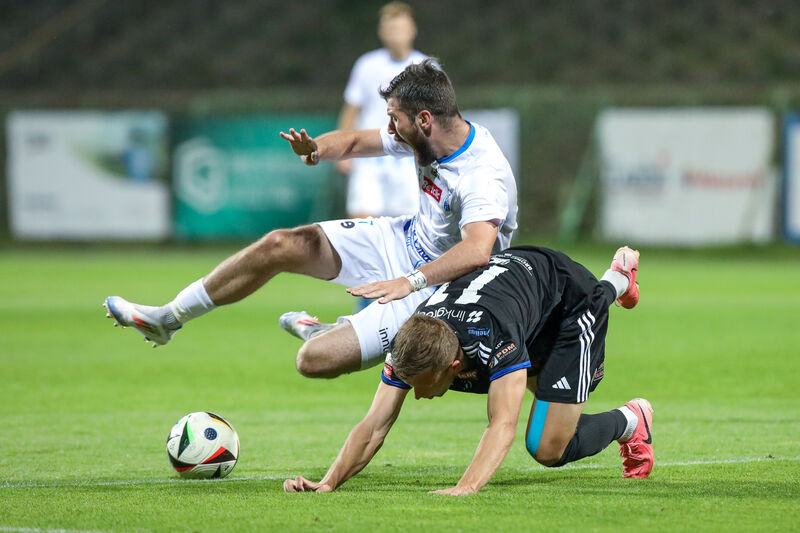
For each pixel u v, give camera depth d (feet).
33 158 284.41
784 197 240.32
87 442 69.21
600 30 352.08
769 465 58.70
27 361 111.14
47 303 167.32
